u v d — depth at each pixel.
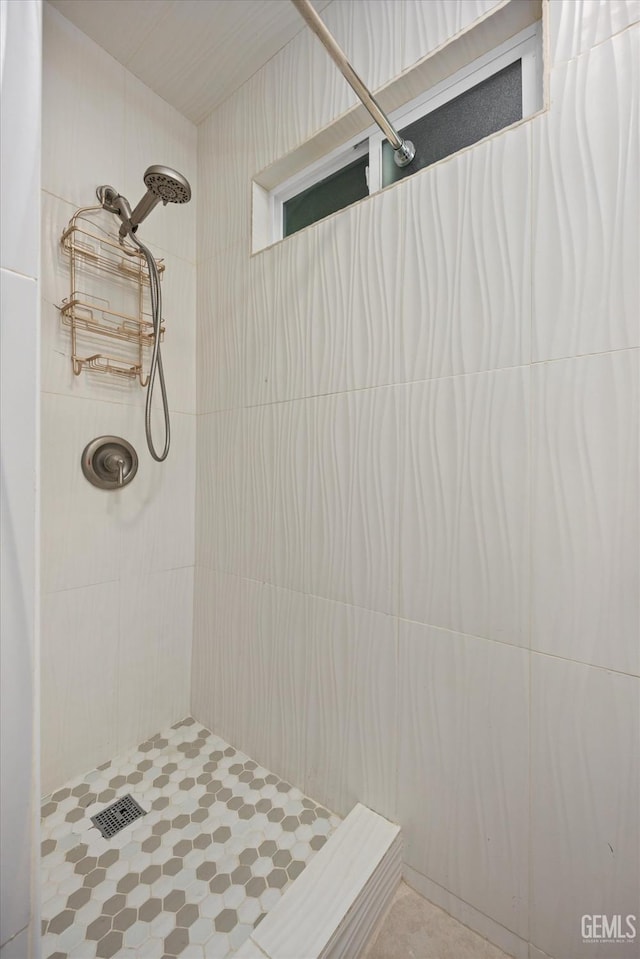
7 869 0.36
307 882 0.82
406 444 0.93
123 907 0.85
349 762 1.03
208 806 1.09
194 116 1.45
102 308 1.20
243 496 1.30
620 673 0.69
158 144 1.37
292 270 1.17
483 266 0.83
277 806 1.09
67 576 1.16
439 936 0.84
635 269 0.68
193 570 1.47
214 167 1.41
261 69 1.27
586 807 0.72
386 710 0.97
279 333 1.20
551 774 0.75
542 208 0.76
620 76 0.69
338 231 1.06
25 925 0.37
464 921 0.86
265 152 1.25
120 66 1.27
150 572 1.35
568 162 0.74
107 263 1.23
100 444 1.21
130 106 1.29
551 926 0.76
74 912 0.84
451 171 0.87
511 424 0.80
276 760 1.20
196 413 1.47
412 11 0.95
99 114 1.22
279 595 1.19
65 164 1.14
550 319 0.75
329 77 1.09
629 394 0.68
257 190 1.29
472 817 0.84
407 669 0.93
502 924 0.81
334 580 1.06
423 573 0.91
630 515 0.68
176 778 1.19
